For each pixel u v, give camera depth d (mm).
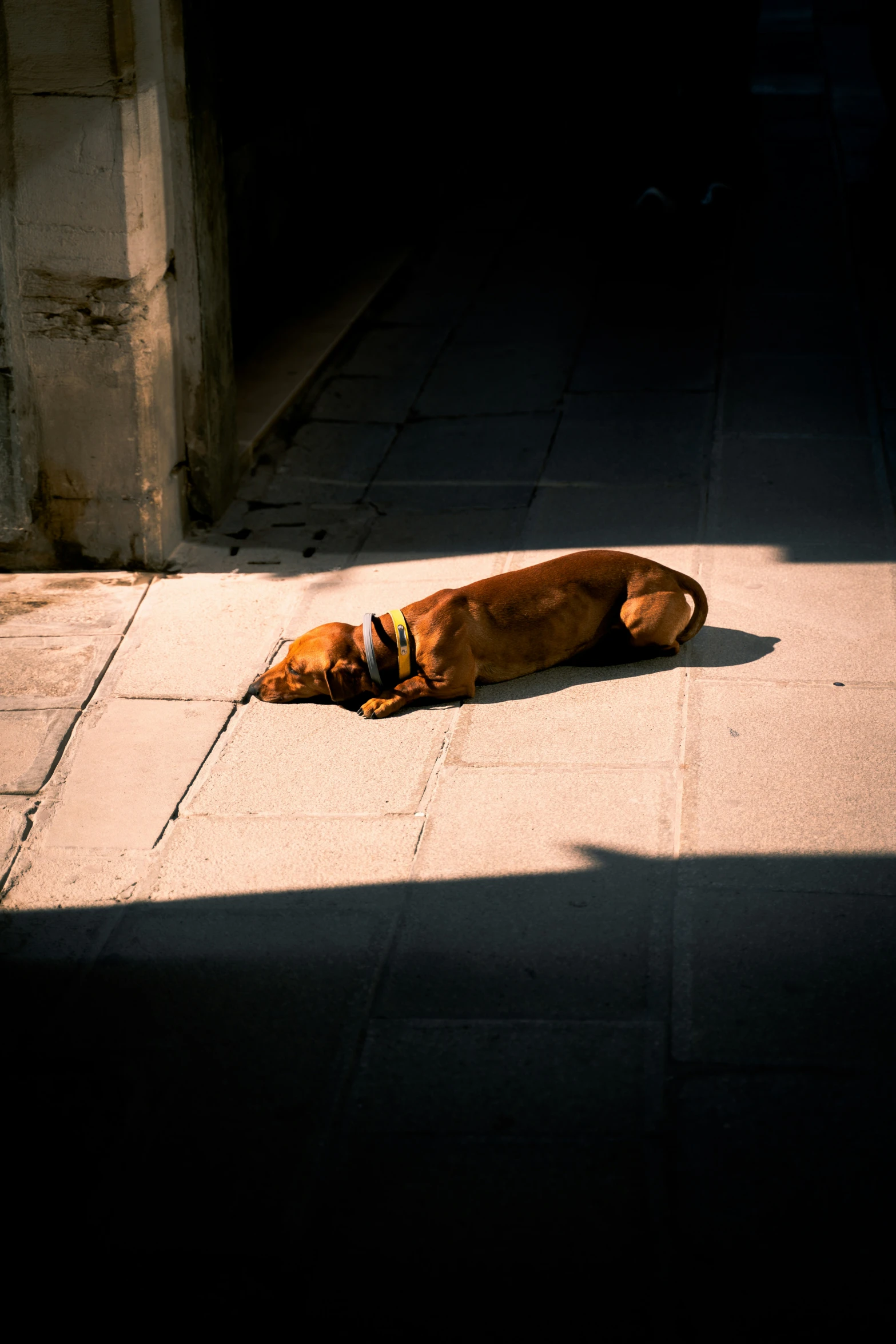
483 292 9852
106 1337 2688
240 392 8023
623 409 7773
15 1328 2715
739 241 10414
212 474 6637
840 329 8719
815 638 5324
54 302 5828
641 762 4562
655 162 10531
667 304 9359
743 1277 2754
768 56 16938
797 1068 3289
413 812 4387
